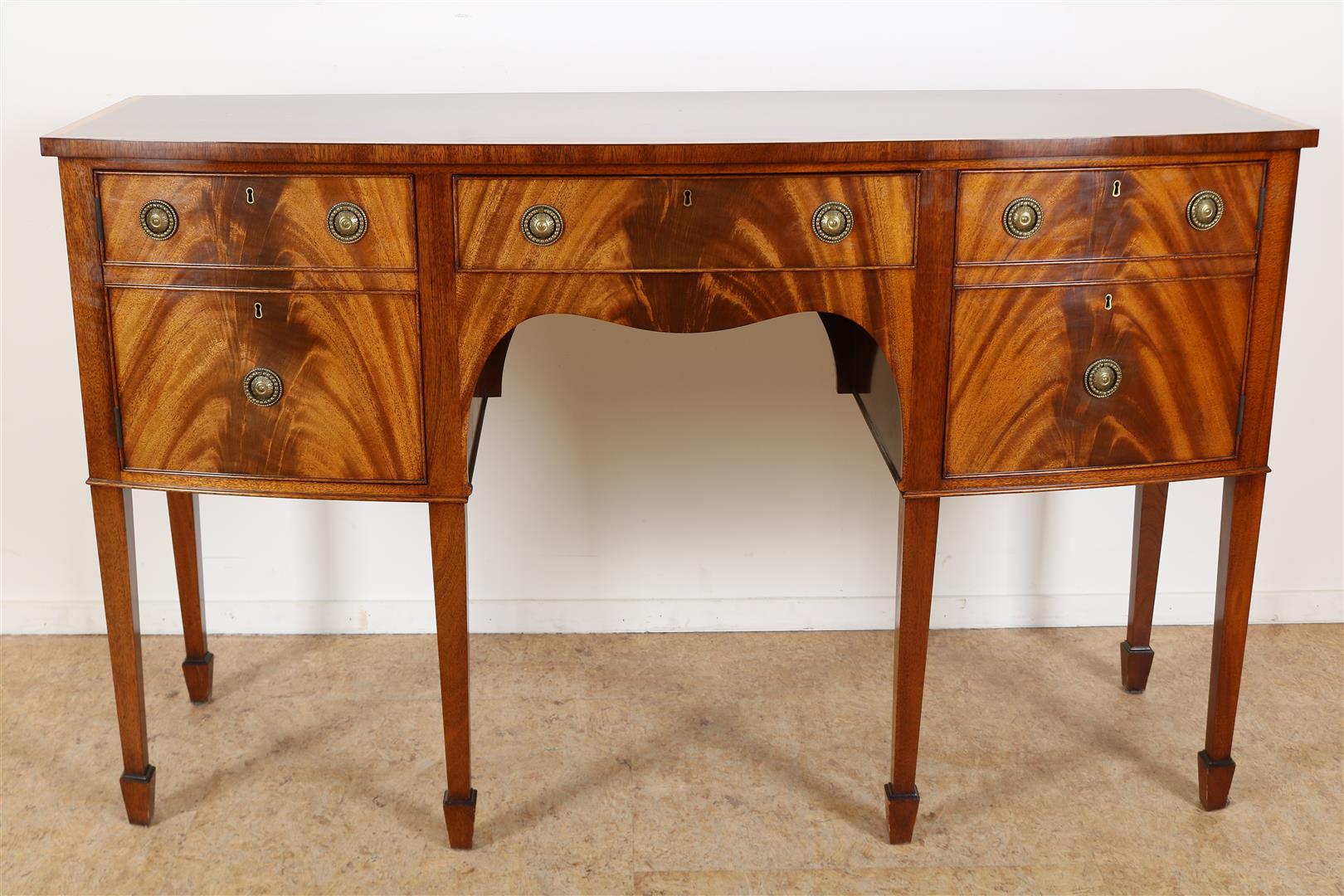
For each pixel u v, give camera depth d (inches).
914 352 68.6
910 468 70.6
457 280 67.0
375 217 65.9
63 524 97.0
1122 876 73.5
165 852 75.4
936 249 66.9
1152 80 89.2
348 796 80.4
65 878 73.2
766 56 88.3
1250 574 75.5
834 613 99.8
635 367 93.4
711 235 66.4
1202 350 70.3
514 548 97.8
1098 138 65.1
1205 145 65.9
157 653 96.2
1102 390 70.0
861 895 72.0
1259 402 71.7
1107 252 67.6
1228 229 68.3
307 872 73.9
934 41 88.2
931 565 72.2
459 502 70.6
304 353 68.4
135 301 67.9
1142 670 91.0
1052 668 94.7
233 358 68.6
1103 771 82.8
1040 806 79.4
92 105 88.1
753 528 97.7
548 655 96.3
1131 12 87.8
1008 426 70.3
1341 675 93.5
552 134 67.5
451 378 68.7
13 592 98.3
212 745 85.1
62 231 90.4
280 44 87.4
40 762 83.4
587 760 83.7
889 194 66.0
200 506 96.3
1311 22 88.0
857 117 73.9
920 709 74.2
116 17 86.6
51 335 92.6
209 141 64.6
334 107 78.9
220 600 98.4
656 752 84.5
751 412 94.7
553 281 67.1
